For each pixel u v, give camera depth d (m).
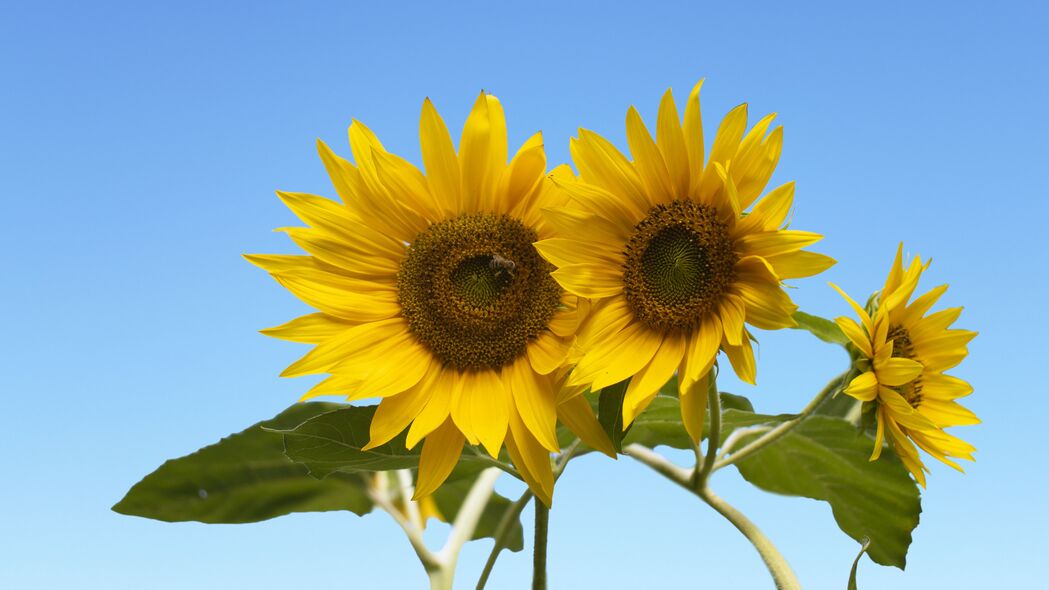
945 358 0.88
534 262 0.85
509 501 1.13
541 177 0.84
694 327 0.81
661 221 0.82
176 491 1.03
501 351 0.85
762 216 0.78
